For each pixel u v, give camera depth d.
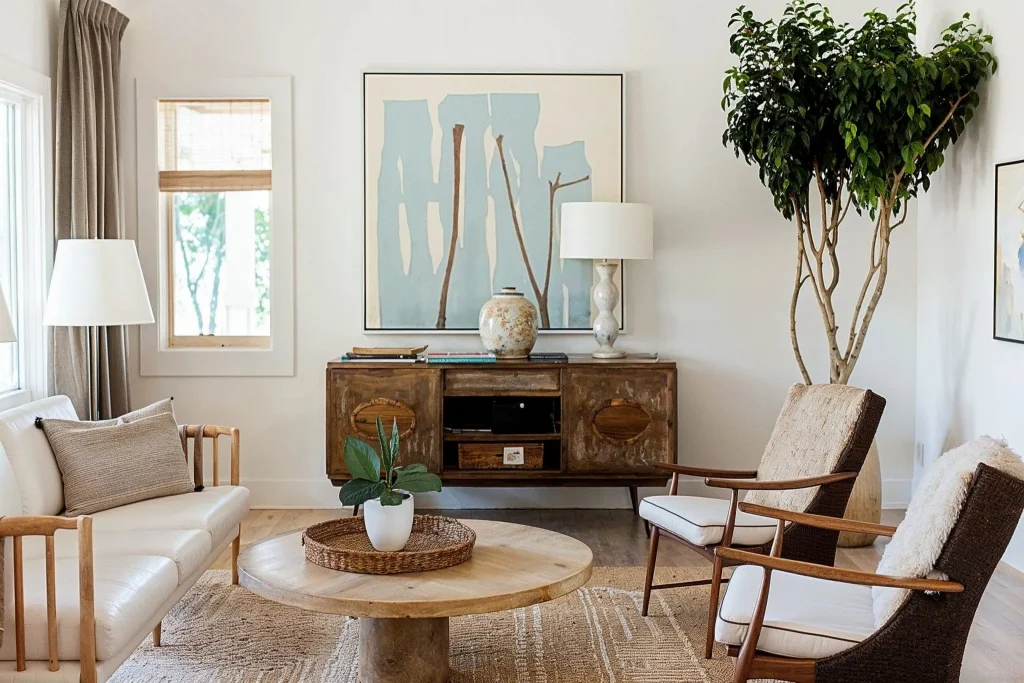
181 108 5.11
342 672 3.00
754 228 5.11
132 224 5.07
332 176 5.08
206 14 5.02
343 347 5.14
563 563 2.78
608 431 4.66
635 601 3.68
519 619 3.49
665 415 4.67
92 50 4.57
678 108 5.08
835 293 5.13
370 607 2.44
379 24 5.05
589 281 5.10
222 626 3.39
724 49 5.06
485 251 5.09
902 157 4.25
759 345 5.14
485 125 5.06
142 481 3.50
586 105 5.05
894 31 4.33
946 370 4.79
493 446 4.66
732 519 3.07
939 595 2.21
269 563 2.77
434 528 3.12
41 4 4.29
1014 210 4.06
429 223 5.07
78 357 4.34
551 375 4.66
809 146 4.33
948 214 4.76
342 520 3.10
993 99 4.29
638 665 3.07
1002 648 3.24
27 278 4.25
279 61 5.05
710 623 3.13
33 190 4.25
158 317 5.10
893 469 5.20
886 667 2.24
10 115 4.20
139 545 2.96
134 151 5.04
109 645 2.34
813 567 2.24
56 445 3.34
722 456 5.18
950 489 2.26
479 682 2.94
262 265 5.21
